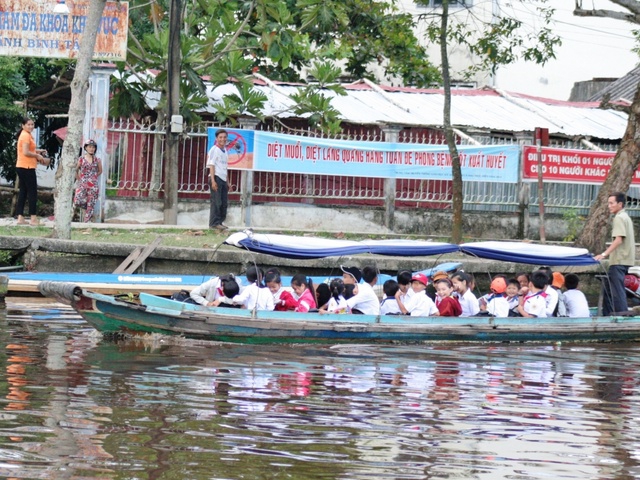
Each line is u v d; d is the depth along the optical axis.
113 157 28.36
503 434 11.20
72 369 14.14
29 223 26.78
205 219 29.23
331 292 19.17
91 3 23.52
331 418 11.67
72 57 27.39
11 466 9.34
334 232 28.53
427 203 31.20
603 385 14.55
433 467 9.81
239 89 29.11
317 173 29.30
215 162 26.78
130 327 17.16
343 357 16.38
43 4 27.20
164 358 15.48
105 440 10.33
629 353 18.22
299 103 29.77
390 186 30.45
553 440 11.02
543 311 19.73
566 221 32.75
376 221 30.58
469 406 12.66
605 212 28.38
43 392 12.45
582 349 18.53
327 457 10.00
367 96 33.50
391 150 29.94
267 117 29.80
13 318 19.42
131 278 23.09
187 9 33.47
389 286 19.61
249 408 12.03
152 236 25.83
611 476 9.72
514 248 19.97
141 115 30.47
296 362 15.66
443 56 28.05
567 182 31.70
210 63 29.11
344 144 29.50
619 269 20.78
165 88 29.19
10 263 24.31
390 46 37.47
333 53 35.12
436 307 19.55
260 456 9.95
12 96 36.25
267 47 29.36
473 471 9.73
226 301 18.50
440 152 30.36
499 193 31.66
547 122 33.59
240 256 24.66
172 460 9.71
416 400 12.91
